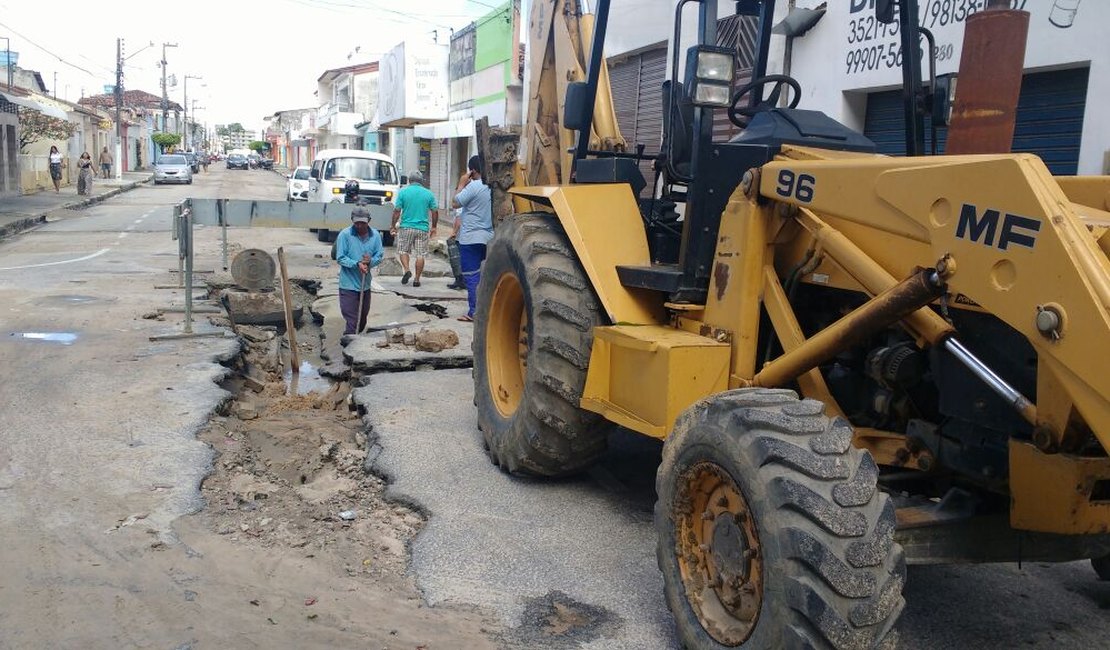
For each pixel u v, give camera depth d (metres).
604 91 6.55
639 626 4.20
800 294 4.51
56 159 37.16
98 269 15.24
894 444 3.98
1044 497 3.37
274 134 120.06
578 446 5.60
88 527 5.04
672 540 3.92
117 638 3.95
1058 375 2.94
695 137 4.73
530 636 4.09
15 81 56.03
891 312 3.58
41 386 7.82
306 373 9.77
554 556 4.88
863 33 8.64
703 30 5.01
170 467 5.96
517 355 6.39
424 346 9.34
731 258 4.50
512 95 22.69
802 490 3.18
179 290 13.12
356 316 10.55
